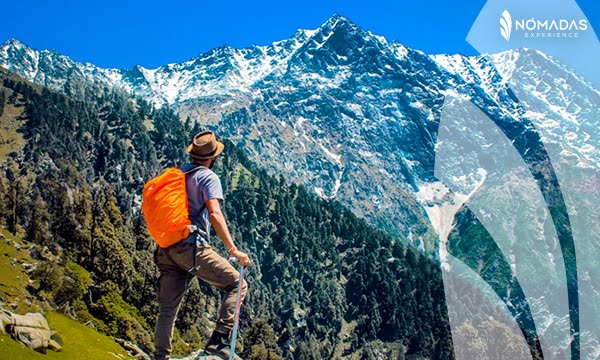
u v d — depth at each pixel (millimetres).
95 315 91438
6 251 94500
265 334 122688
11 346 31484
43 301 82000
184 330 94500
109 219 134125
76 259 117125
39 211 122125
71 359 38469
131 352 63531
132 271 112312
